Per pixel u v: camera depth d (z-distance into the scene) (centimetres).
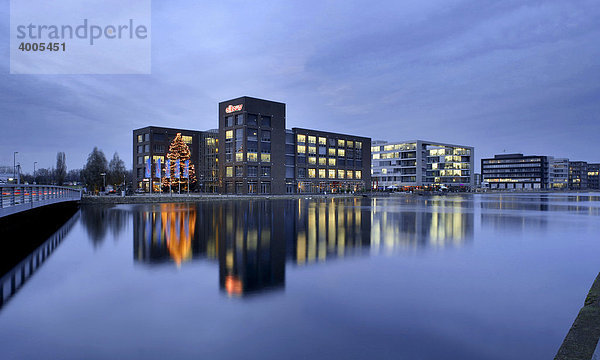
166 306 1070
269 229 2791
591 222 3466
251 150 10231
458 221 3481
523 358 768
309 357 767
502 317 994
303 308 1052
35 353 789
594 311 940
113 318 980
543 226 3106
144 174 11875
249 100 10206
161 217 3816
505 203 7344
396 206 6038
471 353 789
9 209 1928
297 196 10119
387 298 1143
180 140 10231
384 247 2019
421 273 1448
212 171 11462
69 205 4550
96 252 1869
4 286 1273
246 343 833
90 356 775
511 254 1844
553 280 1359
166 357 768
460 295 1177
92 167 12662
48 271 1477
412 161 15975
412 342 841
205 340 848
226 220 3491
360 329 910
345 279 1355
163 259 1692
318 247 2008
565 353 723
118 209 5097
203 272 1455
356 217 3856
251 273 1437
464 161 17100
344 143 13038
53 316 997
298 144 11594
